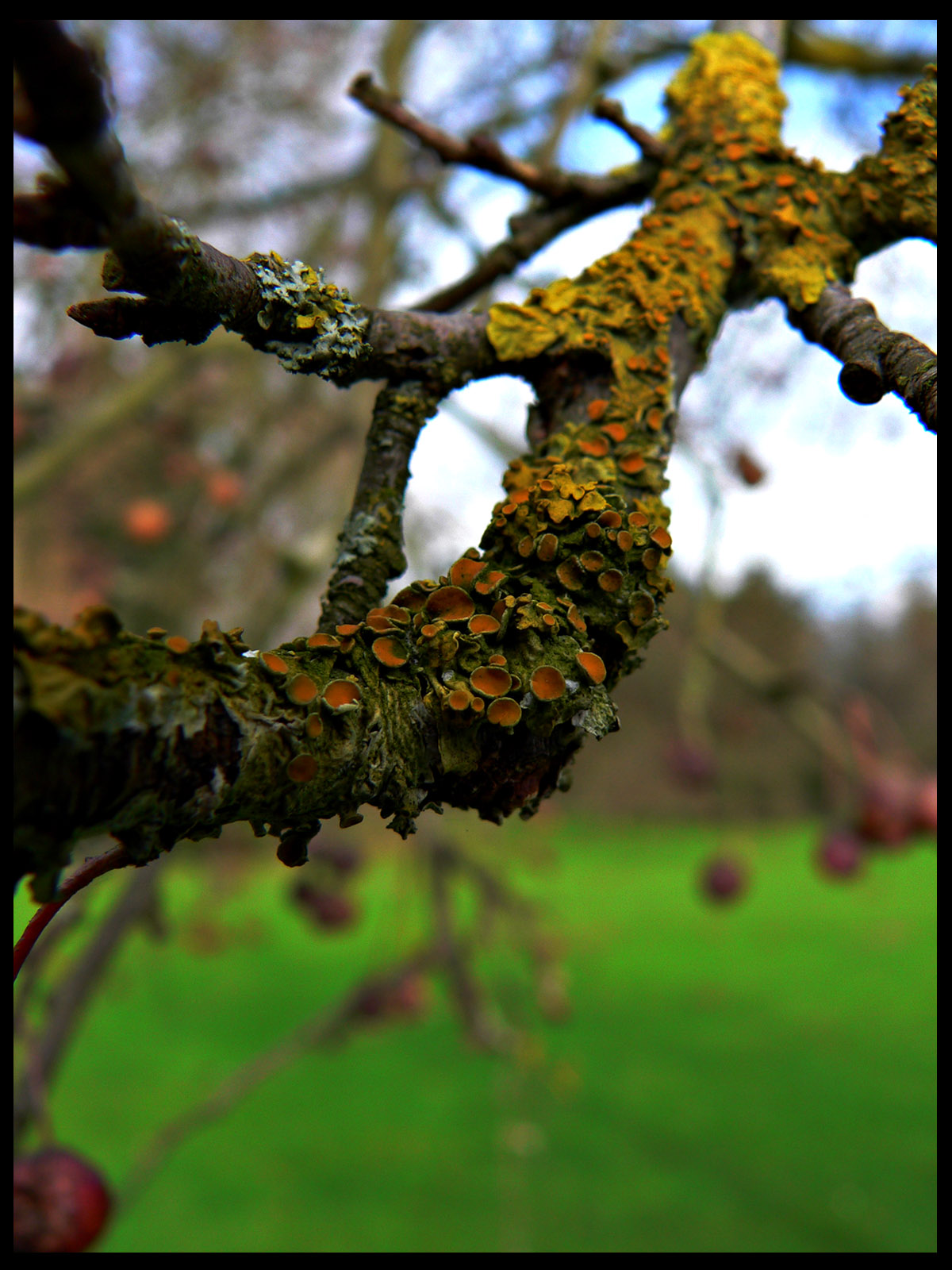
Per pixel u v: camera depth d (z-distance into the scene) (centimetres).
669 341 74
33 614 39
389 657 53
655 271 76
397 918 275
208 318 54
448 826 326
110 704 40
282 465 414
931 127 78
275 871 431
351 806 51
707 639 238
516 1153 447
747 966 731
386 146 291
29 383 355
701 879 347
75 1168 135
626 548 61
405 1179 446
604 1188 423
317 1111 527
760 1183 429
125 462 437
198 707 43
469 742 55
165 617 424
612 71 254
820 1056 570
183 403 426
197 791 44
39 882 41
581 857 995
